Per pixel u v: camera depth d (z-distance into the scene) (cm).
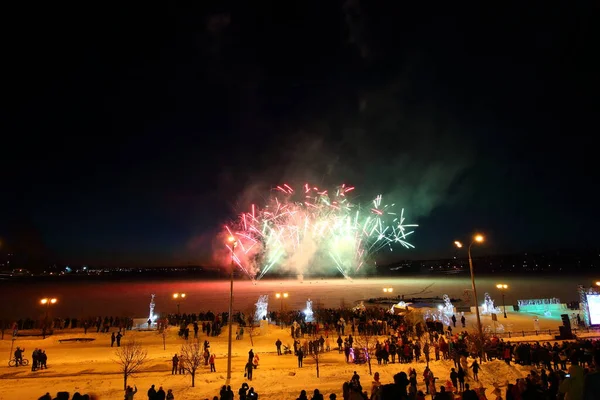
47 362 3016
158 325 4653
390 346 2908
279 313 5516
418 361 2858
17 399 2017
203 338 4072
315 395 1414
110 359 3095
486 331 3791
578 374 880
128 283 19825
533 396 1281
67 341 3862
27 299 10594
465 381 2225
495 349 2822
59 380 2430
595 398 539
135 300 9838
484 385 2197
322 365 2817
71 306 8625
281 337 4084
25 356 3272
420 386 2152
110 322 5066
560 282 14225
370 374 2473
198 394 2111
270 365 2864
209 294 11256
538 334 3759
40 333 4366
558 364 2586
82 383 2345
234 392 2120
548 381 1723
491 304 5562
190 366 2728
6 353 3397
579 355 2403
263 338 4041
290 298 9594
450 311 5238
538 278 17200
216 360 3045
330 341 3875
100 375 2581
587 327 3934
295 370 2645
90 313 7325
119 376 2550
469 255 2956
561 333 3491
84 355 3259
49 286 17225
